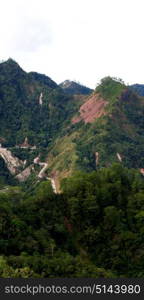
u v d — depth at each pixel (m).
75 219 130.00
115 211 129.25
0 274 84.19
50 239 115.06
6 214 112.88
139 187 143.50
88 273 100.56
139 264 118.56
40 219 124.56
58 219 127.81
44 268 96.25
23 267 93.94
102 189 136.62
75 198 131.38
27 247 106.56
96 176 143.88
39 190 138.50
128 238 122.94
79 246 125.25
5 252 102.81
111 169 147.62
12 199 134.38
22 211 124.31
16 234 108.88
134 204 134.25
